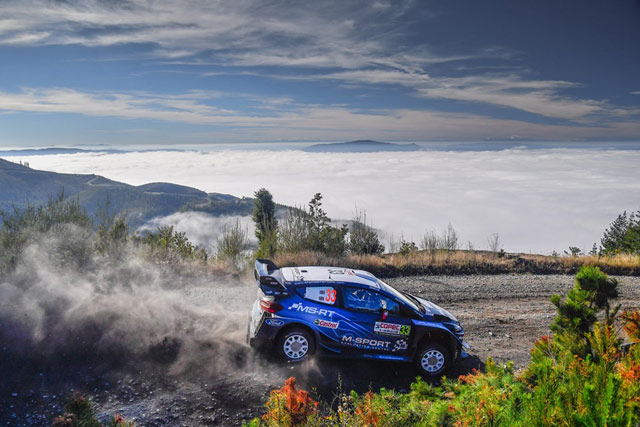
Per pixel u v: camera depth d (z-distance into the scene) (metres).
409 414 4.57
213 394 6.37
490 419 3.93
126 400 6.02
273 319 7.39
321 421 4.44
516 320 10.74
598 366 3.74
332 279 7.79
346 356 7.57
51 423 5.34
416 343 7.64
